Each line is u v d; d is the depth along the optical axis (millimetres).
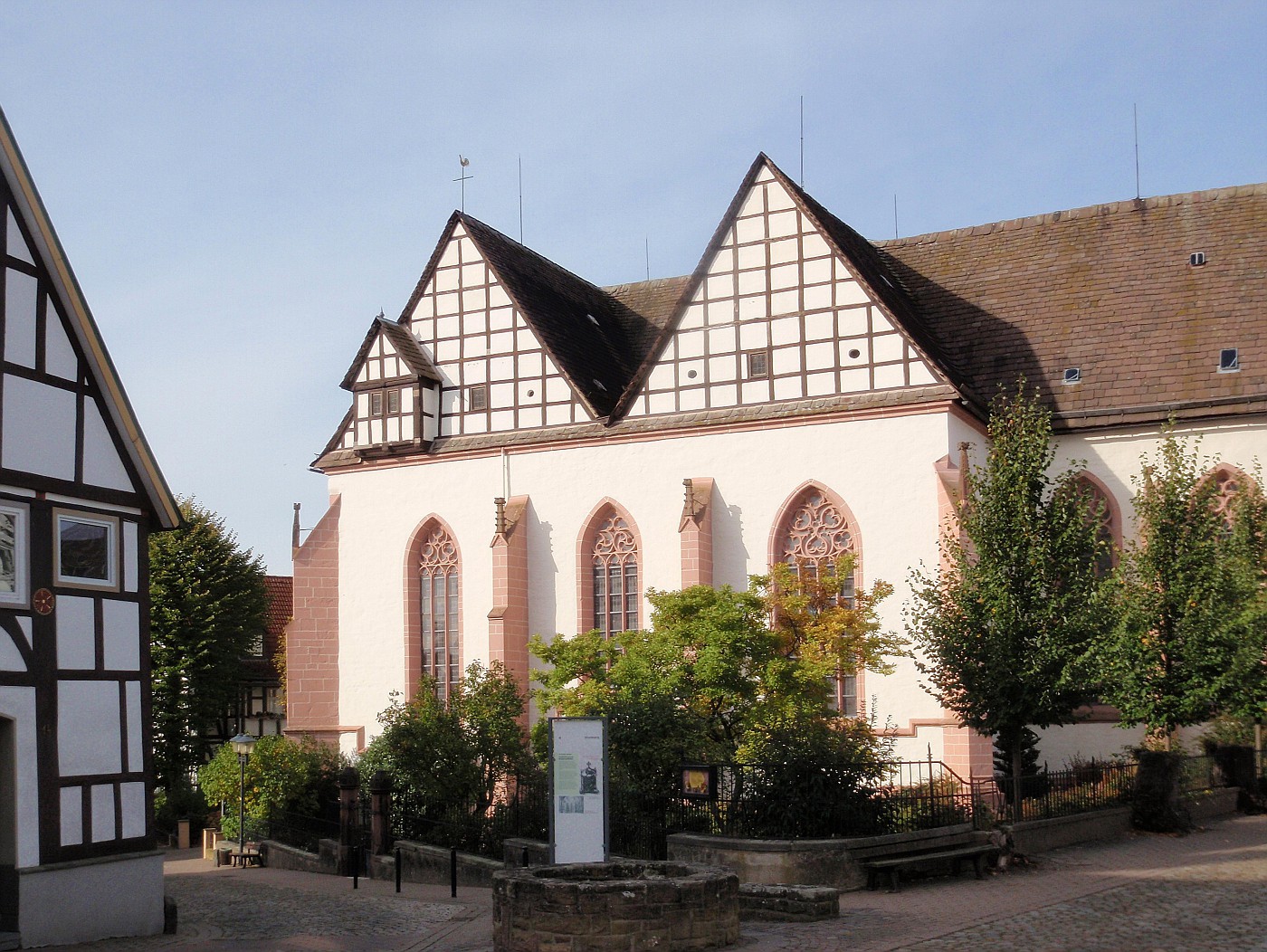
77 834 20750
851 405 38469
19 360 20562
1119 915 19000
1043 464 29844
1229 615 31141
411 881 30609
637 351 49969
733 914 17938
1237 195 44875
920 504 37438
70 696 20906
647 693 29047
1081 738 39625
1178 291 43031
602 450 42156
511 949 17469
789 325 39812
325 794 39750
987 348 44312
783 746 24609
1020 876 23766
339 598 45875
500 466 43750
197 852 45344
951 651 28969
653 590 32719
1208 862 24766
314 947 19922
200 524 58562
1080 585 28516
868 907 20812
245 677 62094
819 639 31078
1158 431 40625
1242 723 37000
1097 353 42594
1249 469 39375
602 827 20734
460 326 45125
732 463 40156
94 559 21797
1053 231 47062
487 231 46969
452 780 32062
